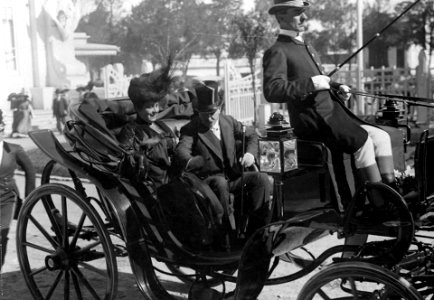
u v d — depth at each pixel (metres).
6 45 25.52
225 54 25.36
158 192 5.15
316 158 4.62
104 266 6.92
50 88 26.25
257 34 22.11
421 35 25.72
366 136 4.55
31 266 6.91
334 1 25.06
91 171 5.12
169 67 5.38
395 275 3.94
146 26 23.20
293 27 4.89
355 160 4.58
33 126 23.11
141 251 4.91
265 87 4.71
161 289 4.94
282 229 4.43
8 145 6.35
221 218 4.95
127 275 6.61
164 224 5.02
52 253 5.60
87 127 5.14
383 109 5.26
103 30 27.03
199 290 5.05
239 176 5.26
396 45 26.59
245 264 4.53
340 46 25.47
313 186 4.62
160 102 5.66
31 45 26.66
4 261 6.79
